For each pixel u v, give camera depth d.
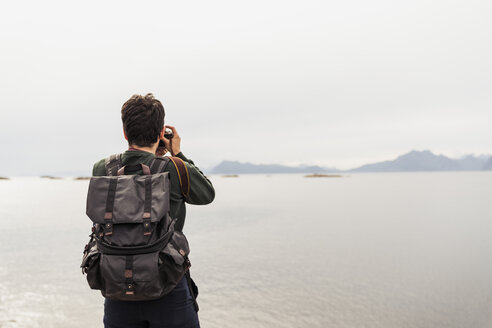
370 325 6.19
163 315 1.60
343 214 30.36
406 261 11.64
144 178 1.56
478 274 9.70
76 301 7.41
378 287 8.57
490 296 7.69
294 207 38.38
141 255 1.43
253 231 20.00
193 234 18.94
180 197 1.70
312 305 7.27
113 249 1.43
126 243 1.43
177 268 1.53
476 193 70.75
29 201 54.62
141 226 1.45
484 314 6.62
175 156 1.86
